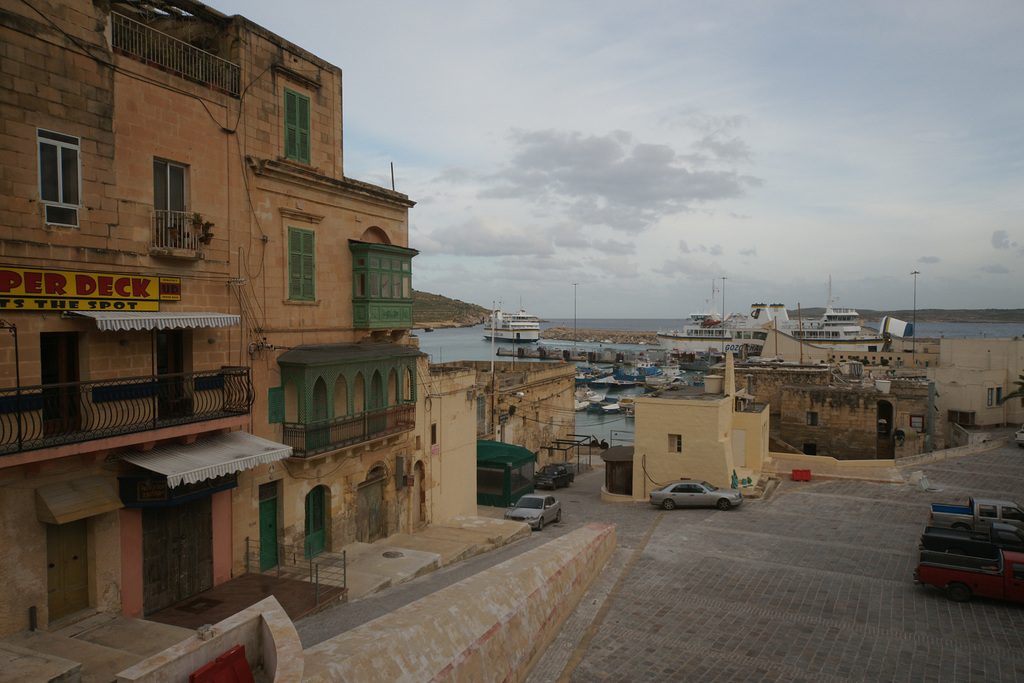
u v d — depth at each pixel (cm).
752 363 6097
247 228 1728
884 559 2045
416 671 799
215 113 1630
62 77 1279
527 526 2680
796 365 5891
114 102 1381
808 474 3459
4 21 1184
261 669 816
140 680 654
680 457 3247
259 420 1761
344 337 2112
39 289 1234
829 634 1407
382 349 2158
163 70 1495
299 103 1923
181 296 1529
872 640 1372
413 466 2491
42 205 1243
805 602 1630
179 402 1548
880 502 2914
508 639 1081
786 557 2075
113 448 1324
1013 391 5609
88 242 1325
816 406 4572
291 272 1883
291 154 1888
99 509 1291
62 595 1281
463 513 2938
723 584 1780
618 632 1395
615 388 11969
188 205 1563
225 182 1661
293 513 1853
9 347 1201
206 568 1586
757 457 3681
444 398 2739
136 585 1410
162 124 1489
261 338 1773
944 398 5522
